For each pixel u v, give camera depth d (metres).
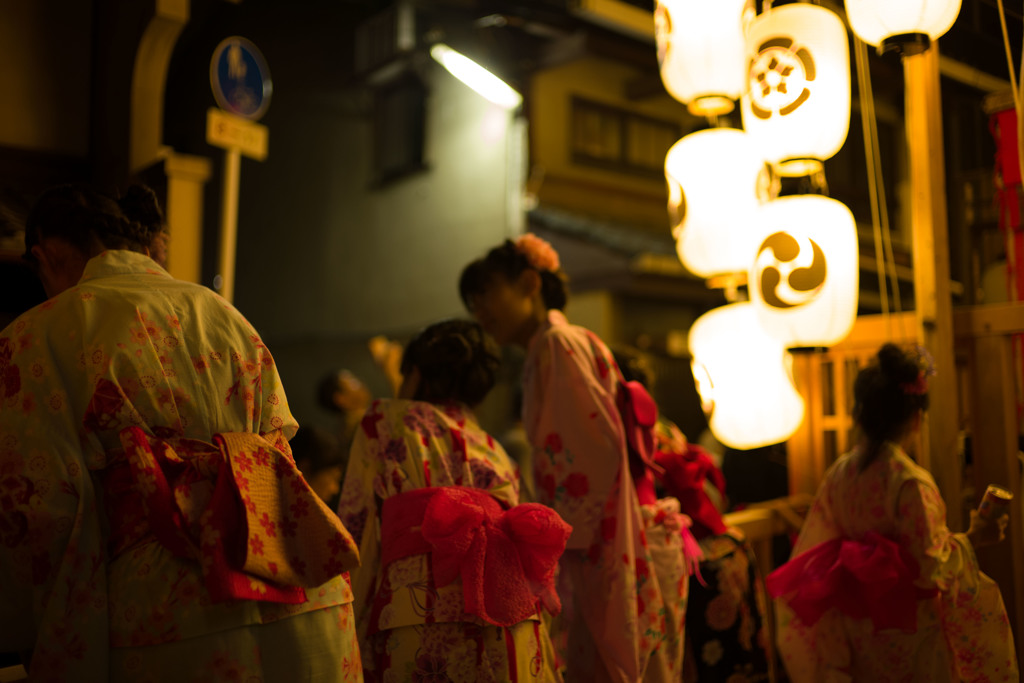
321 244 9.34
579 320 7.36
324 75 9.48
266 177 9.61
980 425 2.45
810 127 2.33
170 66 9.24
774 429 2.73
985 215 2.71
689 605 2.41
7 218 2.46
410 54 8.24
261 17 9.46
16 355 1.29
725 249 2.72
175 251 2.78
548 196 7.87
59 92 2.88
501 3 6.13
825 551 2.32
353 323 9.02
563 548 1.83
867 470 2.24
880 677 2.21
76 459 1.26
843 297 2.30
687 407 7.65
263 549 1.32
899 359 2.23
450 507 1.76
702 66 2.64
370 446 1.91
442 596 1.73
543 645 1.89
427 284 8.25
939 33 2.03
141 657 1.24
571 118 8.15
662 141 8.91
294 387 9.35
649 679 2.15
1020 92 2.00
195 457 1.33
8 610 1.27
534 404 2.19
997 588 2.18
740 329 2.75
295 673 1.35
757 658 2.44
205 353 1.40
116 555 1.28
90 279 1.40
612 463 2.06
